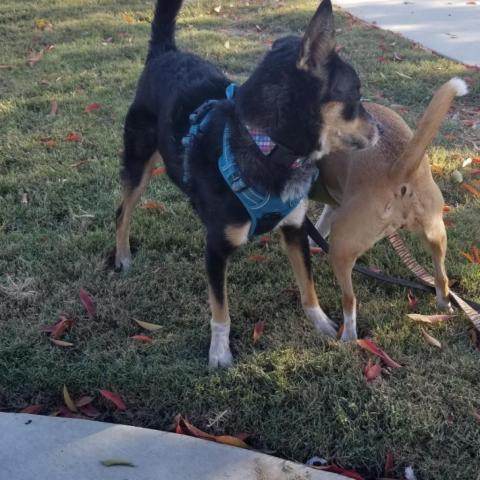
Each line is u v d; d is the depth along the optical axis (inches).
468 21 133.4
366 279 61.8
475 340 53.9
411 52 113.6
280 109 45.4
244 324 57.3
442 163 78.0
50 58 115.3
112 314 58.2
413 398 48.8
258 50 115.3
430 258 63.2
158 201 74.0
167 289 61.5
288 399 49.6
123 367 52.3
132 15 142.9
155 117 60.4
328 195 59.1
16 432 46.6
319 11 43.5
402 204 49.8
